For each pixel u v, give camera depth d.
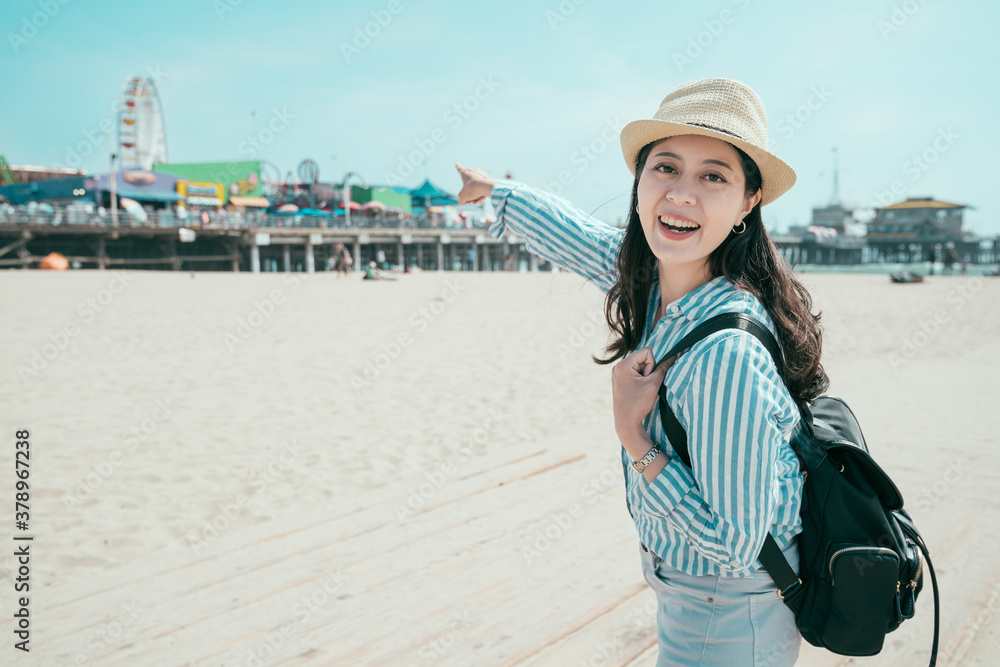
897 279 25.05
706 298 1.11
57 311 13.28
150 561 2.99
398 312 14.17
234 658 2.23
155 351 8.83
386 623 2.44
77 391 6.47
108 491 3.95
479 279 29.62
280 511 3.67
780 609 1.14
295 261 50.88
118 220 37.41
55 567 3.02
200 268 44.28
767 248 1.17
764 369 1.00
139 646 2.30
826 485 1.11
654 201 1.11
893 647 2.28
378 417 5.60
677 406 1.05
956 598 2.57
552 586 2.70
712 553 1.03
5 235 34.50
